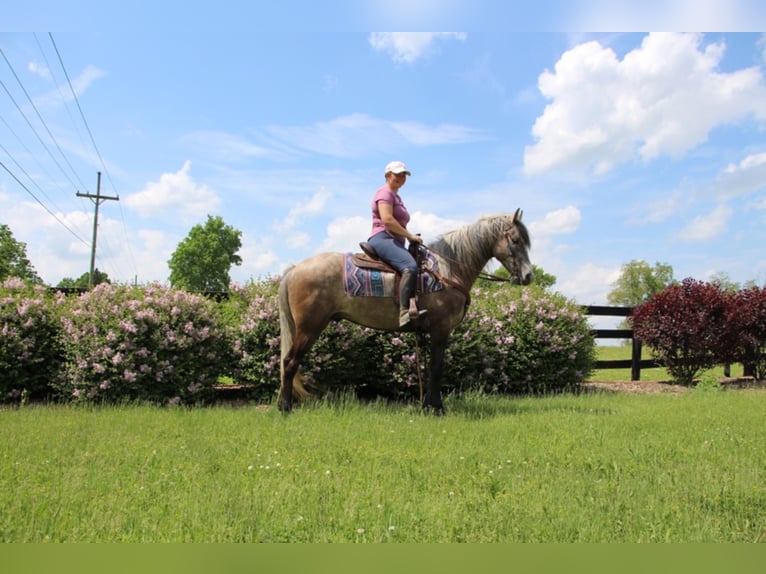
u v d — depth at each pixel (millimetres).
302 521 3133
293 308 7066
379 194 6957
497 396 9281
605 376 15430
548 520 3188
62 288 10000
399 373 9023
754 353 13445
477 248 7320
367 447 4898
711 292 12234
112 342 8148
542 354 10023
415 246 7047
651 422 6305
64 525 3053
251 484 3807
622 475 4145
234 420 6371
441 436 5398
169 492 3643
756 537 3051
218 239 58969
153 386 8344
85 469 4184
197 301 8742
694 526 3129
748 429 5926
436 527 3084
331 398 8188
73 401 8172
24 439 5227
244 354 8766
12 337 8242
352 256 7160
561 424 6168
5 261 45312
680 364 12539
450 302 7117
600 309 13219
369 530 3062
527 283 7234
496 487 3797
